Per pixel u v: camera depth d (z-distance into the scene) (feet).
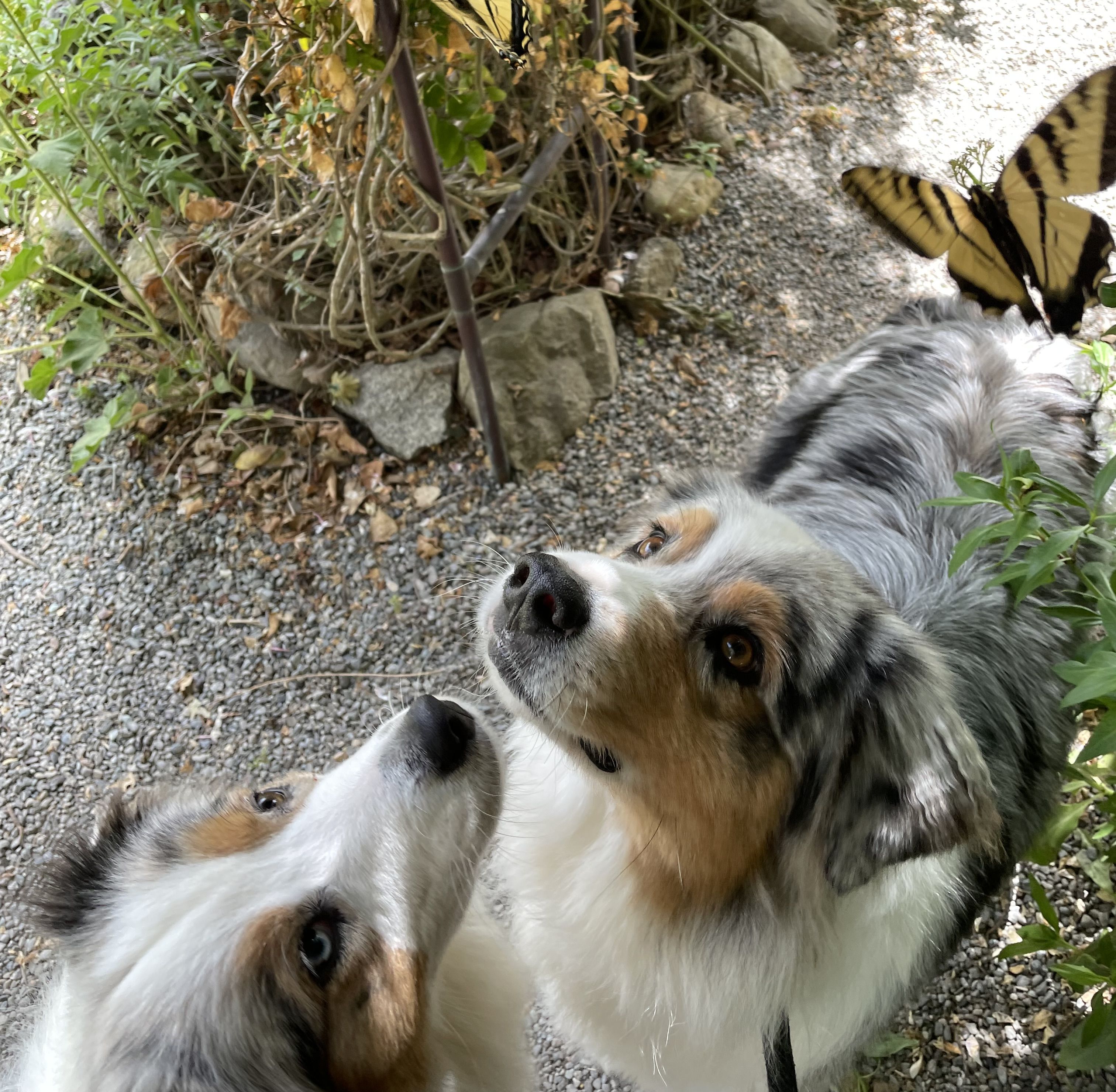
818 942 1.73
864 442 2.30
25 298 3.63
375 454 3.19
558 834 1.96
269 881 1.50
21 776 2.72
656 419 3.29
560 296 3.32
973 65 4.59
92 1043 1.42
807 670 1.62
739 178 4.00
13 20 2.76
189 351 3.31
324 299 3.16
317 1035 1.46
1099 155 1.28
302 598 2.95
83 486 3.21
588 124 3.04
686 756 1.63
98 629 2.93
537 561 1.66
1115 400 2.61
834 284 3.69
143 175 3.37
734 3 4.53
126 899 1.58
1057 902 2.37
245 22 2.64
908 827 1.54
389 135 2.54
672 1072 1.98
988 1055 2.19
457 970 1.77
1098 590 1.62
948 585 1.98
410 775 1.62
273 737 2.74
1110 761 2.22
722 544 1.73
